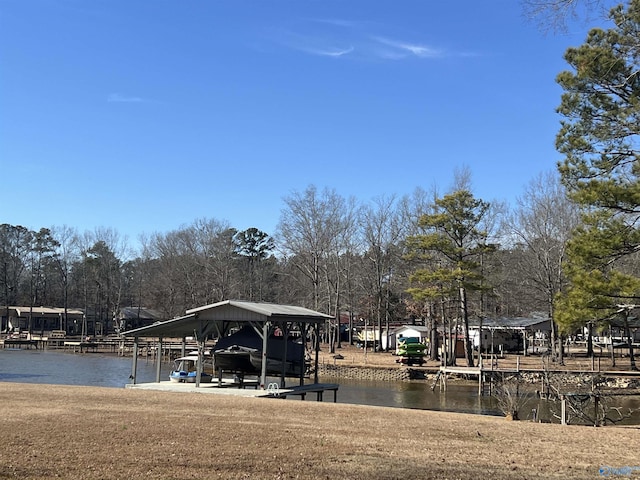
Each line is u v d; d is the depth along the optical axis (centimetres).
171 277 7319
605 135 1792
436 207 4125
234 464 870
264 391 2180
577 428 1438
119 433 1095
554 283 4397
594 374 3262
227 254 7138
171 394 1933
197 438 1066
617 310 1816
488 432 1292
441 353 4969
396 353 5103
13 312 8662
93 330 9669
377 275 5784
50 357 5878
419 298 4028
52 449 939
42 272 9581
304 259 5950
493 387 3269
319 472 840
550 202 4506
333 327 5544
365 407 1755
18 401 1551
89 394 1808
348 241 6050
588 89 1783
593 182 1769
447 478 826
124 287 9694
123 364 5138
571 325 1839
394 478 817
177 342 7112
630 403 2925
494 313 5134
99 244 9144
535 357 5097
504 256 5188
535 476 849
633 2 1477
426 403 3006
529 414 2431
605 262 1822
